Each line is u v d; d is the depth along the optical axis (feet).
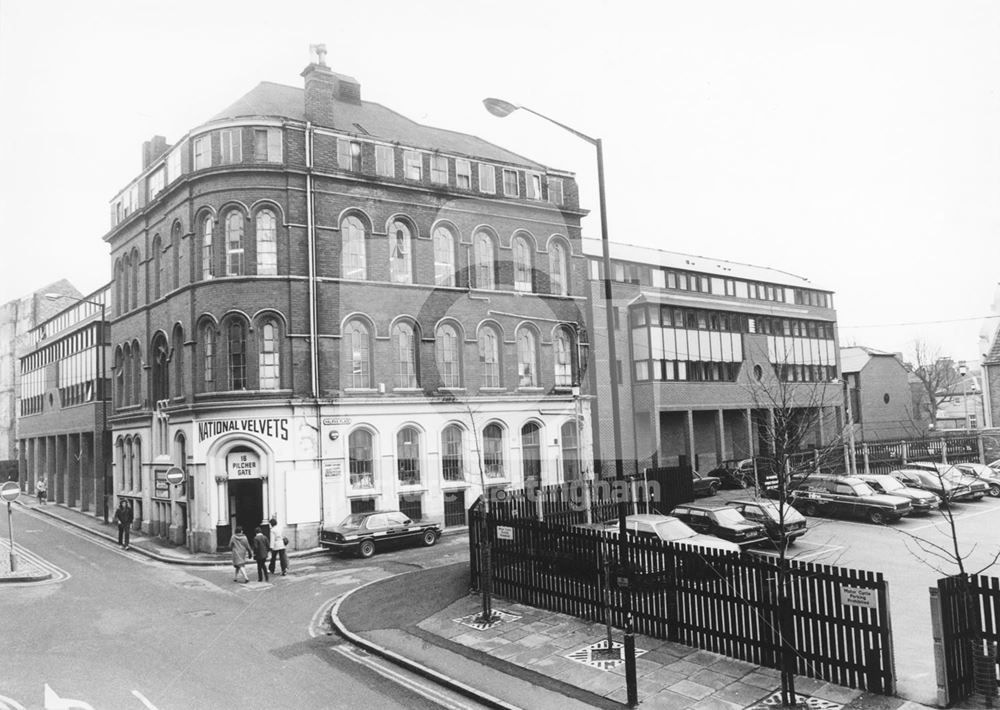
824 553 58.54
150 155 96.89
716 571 33.55
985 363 136.77
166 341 86.74
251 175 77.05
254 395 74.33
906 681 29.50
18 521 113.60
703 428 114.21
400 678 33.96
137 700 30.48
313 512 73.41
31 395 159.33
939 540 63.77
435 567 58.80
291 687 32.60
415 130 93.15
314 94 81.00
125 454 100.27
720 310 112.78
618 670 32.27
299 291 76.54
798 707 27.32
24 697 30.68
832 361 134.00
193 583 59.57
